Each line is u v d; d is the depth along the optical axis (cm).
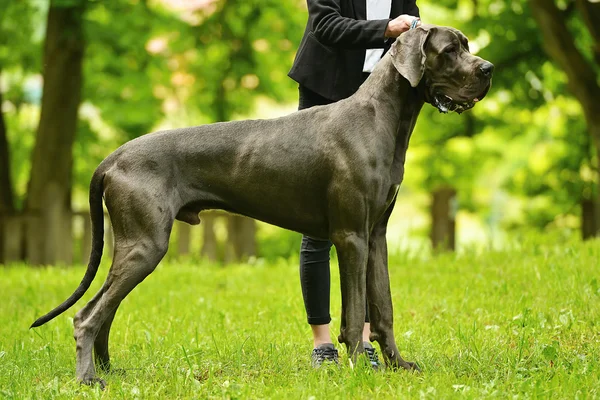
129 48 2292
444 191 1908
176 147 732
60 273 1591
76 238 2823
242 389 676
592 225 2119
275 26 2619
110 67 2464
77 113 2119
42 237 2058
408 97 716
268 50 2672
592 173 2803
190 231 1955
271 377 730
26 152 2892
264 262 1736
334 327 977
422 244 1642
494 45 2222
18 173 2905
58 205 2064
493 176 3625
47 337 973
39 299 1277
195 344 891
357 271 710
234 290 1320
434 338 882
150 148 725
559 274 1160
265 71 2703
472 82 688
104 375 746
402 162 727
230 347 851
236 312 1114
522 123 2780
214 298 1238
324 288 807
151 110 2617
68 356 844
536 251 1450
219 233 3091
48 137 2084
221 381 727
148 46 2386
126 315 1095
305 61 809
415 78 684
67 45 2080
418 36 696
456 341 866
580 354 784
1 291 1371
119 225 717
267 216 742
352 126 709
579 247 1402
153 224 712
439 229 1911
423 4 2484
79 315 727
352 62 802
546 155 2952
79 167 2811
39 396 682
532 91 2338
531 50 2223
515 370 717
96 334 720
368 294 749
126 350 870
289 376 741
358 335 712
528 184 2886
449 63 698
